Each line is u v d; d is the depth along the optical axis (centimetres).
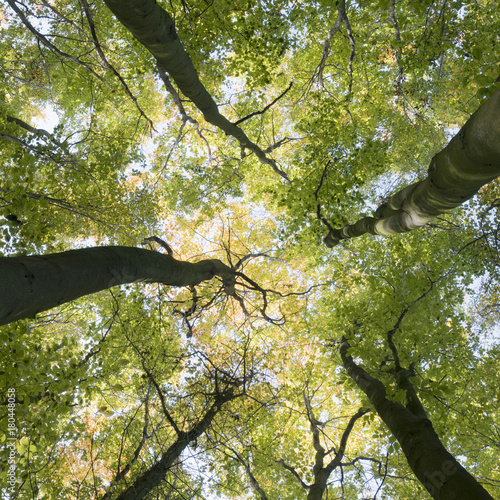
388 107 1442
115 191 1088
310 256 1263
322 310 1288
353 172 1093
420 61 999
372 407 596
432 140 1462
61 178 992
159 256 564
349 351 629
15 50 1352
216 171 1381
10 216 517
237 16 999
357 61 1271
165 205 1503
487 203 1182
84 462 984
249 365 978
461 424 855
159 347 990
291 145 1537
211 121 863
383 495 1034
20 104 1492
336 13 1098
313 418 1061
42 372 543
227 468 899
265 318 1157
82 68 1198
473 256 1180
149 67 1006
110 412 618
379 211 814
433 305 916
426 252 968
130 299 1048
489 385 948
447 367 857
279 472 1031
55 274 309
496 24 978
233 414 867
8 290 259
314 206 1085
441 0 993
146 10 410
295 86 1415
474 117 262
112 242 1149
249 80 1116
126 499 688
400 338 718
